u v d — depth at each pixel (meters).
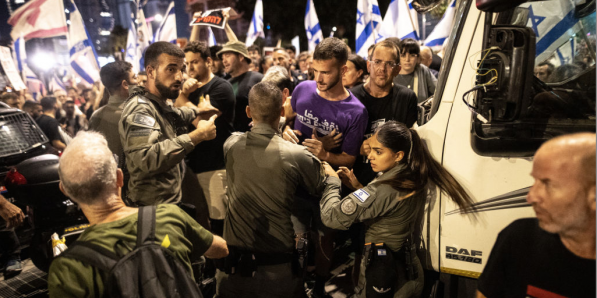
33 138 3.47
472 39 1.76
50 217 2.87
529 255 1.16
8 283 3.48
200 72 3.34
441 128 1.82
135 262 1.31
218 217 3.34
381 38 4.57
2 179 3.41
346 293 3.06
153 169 2.23
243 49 4.00
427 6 2.22
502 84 1.51
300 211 2.78
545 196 1.07
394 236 1.92
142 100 2.36
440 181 1.78
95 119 2.76
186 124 2.72
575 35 1.76
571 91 1.66
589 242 1.05
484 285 1.25
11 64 5.13
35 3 4.62
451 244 1.80
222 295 2.32
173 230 1.44
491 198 1.68
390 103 2.65
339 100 2.48
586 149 1.01
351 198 1.94
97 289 1.27
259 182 2.13
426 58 4.81
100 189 1.40
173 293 1.30
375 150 1.91
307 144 2.37
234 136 2.30
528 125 1.62
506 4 1.32
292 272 2.22
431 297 1.91
